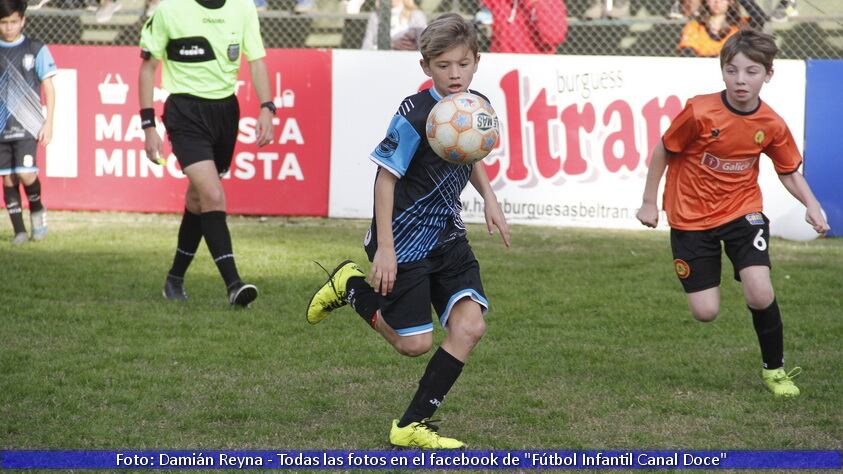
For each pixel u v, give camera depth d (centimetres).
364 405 1709
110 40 4728
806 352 2122
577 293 2728
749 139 1780
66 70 4009
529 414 1659
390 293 1488
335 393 1780
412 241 1477
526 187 3938
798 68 3859
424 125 1430
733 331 2311
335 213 3988
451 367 1473
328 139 3972
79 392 1739
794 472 1406
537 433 1566
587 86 3897
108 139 4025
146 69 2525
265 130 2578
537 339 2219
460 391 1797
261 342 2144
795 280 2956
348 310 2477
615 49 4475
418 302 1474
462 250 1510
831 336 2258
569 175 3922
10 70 3306
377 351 2080
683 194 1844
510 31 4231
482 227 3875
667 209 1883
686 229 1834
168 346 2084
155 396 1733
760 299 1761
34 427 1552
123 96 4003
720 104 1786
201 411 1650
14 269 2920
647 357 2067
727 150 1786
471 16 4509
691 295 1850
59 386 1778
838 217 3884
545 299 2638
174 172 4022
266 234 3616
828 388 1830
